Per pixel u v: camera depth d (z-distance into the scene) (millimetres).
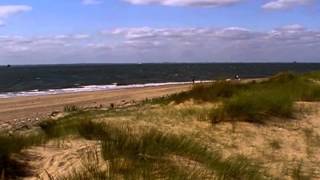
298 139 12000
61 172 6598
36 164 7012
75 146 7977
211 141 10820
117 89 48438
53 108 29234
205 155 8492
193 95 16719
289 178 8977
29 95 42875
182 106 15180
